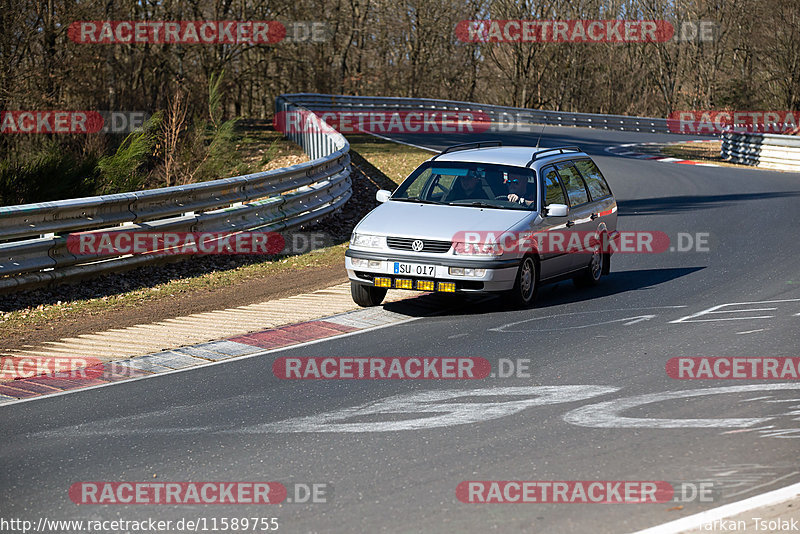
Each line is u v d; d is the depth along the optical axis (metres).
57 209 28.27
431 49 180.12
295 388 18.30
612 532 11.28
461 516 11.84
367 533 11.42
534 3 187.62
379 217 26.52
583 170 30.83
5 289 26.89
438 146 87.44
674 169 79.38
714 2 191.38
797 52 159.25
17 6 71.31
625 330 23.09
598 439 14.82
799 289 28.27
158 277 31.23
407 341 22.30
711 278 30.92
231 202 36.53
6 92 69.12
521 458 13.98
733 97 170.62
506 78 191.62
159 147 52.06
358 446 14.69
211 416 16.55
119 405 17.42
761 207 51.81
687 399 17.05
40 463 14.25
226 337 23.03
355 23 170.25
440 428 15.52
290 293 29.16
